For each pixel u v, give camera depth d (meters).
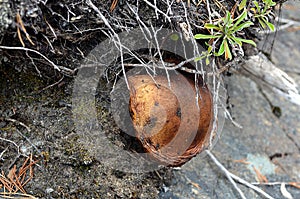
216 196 0.81
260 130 0.92
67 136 0.73
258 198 0.83
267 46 0.88
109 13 0.69
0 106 0.73
